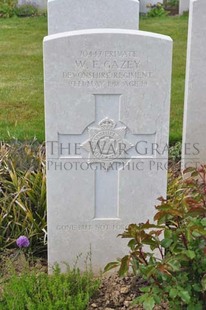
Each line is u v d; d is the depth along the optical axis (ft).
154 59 12.39
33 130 21.58
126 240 13.58
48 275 12.88
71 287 12.33
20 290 11.89
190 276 11.19
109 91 12.56
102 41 12.21
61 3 18.78
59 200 13.24
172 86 26.71
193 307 10.91
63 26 19.02
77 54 12.25
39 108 24.29
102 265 13.78
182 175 15.51
